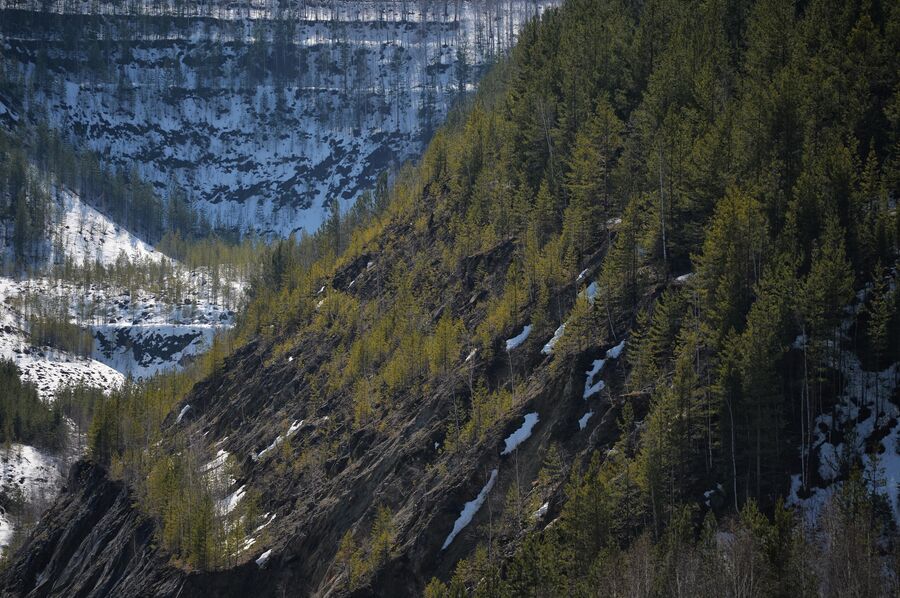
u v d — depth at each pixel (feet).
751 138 293.02
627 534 216.33
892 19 331.77
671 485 217.97
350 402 368.89
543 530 232.53
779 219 265.75
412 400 331.16
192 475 388.57
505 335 315.37
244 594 312.91
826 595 181.16
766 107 291.38
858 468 198.08
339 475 330.54
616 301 279.49
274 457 381.19
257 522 347.36
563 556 212.23
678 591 180.96
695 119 325.42
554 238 335.26
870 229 254.27
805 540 190.60
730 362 221.25
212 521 339.57
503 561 235.40
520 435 270.05
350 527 301.22
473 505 264.93
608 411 250.16
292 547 314.55
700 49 380.37
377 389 358.43
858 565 178.09
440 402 313.12
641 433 234.58
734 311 239.91
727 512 212.64
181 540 350.43
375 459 318.45
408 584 261.24
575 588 197.47
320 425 374.02
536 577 206.49
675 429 219.61
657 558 193.88
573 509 214.48
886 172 276.41
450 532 263.08
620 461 229.25
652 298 272.92
